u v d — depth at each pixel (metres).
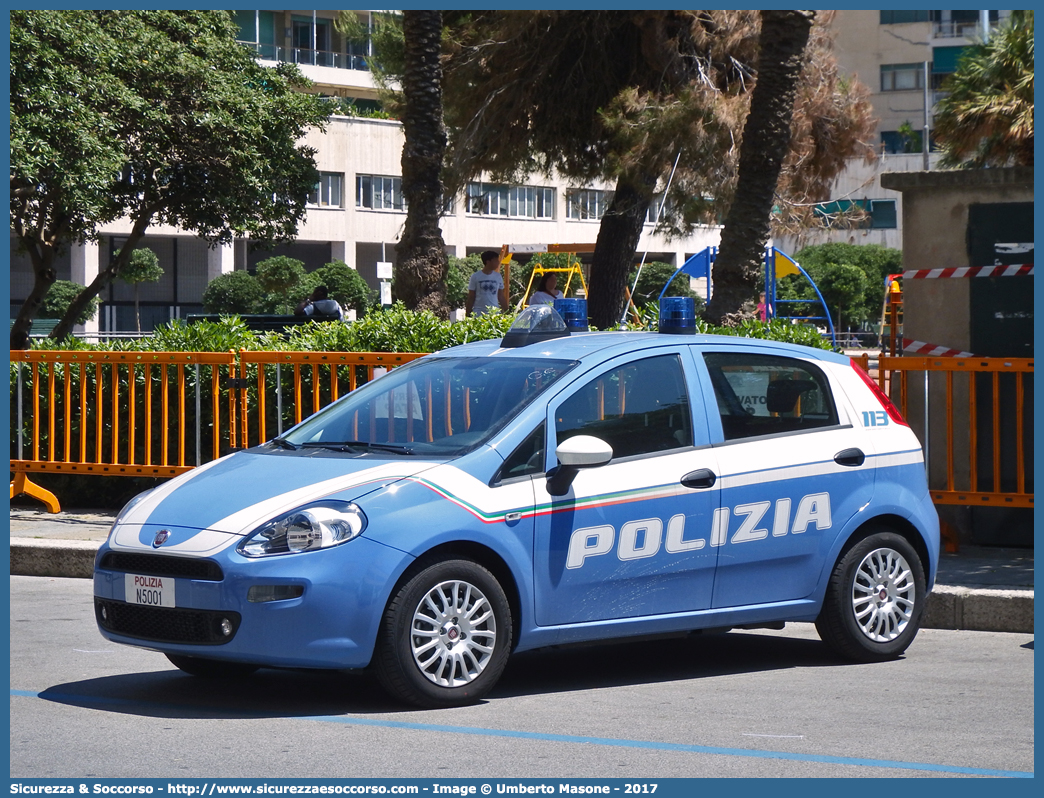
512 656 7.80
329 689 6.77
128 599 6.29
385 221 63.62
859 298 60.03
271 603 5.93
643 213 24.30
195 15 24.52
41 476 12.54
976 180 10.49
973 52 22.23
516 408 6.73
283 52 63.38
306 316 20.92
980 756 5.43
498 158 24.36
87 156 20.11
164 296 63.56
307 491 6.27
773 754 5.45
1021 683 6.91
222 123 23.03
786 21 15.21
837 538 7.40
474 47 22.92
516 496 6.46
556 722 6.00
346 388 11.50
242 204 24.19
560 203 70.00
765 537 7.17
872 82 76.12
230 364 11.46
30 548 10.37
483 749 5.51
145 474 11.49
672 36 22.84
